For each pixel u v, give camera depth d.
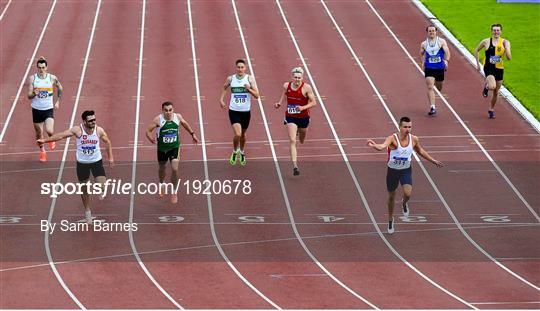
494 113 78.88
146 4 108.44
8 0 108.88
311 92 63.97
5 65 89.56
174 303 46.59
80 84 84.88
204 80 86.12
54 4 107.94
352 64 90.88
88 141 56.31
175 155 59.44
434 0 112.62
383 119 77.25
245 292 48.22
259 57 92.38
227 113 78.25
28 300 46.91
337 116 77.88
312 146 71.25
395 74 88.38
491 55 75.75
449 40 98.19
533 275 51.06
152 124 58.94
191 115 77.69
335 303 46.75
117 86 84.44
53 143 69.12
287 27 101.25
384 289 48.84
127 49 94.12
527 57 94.81
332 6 108.62
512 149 71.19
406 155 55.19
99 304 46.41
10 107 79.44
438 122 76.69
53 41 96.25
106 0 109.75
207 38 97.62
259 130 74.50
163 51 93.81
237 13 105.56
